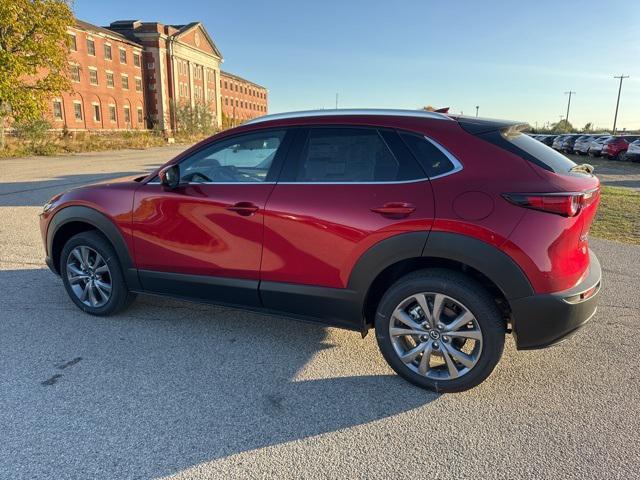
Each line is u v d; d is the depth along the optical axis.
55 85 28.22
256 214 3.32
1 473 2.29
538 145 3.09
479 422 2.76
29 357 3.45
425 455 2.48
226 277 3.54
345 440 2.60
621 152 33.66
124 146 41.59
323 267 3.18
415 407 2.91
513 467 2.39
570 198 2.66
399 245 2.92
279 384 3.16
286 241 3.25
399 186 2.97
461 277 2.90
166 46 64.19
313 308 3.30
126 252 3.90
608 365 3.44
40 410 2.80
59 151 32.66
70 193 4.18
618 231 8.05
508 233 2.71
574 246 2.76
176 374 3.26
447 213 2.81
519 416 2.82
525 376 3.28
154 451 2.48
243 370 3.33
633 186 17.47
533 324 2.76
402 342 3.15
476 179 2.82
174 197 3.63
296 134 3.33
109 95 54.25
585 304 2.82
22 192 11.93
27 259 5.89
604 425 2.74
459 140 2.94
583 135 41.16
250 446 2.54
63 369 3.29
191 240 3.61
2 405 2.85
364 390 3.10
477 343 2.92
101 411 2.81
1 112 27.27
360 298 3.12
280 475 2.32
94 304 4.17
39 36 27.33
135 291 4.00
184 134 63.38
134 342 3.72
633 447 2.54
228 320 4.19
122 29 62.81
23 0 25.39
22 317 4.15
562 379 3.24
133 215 3.81
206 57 76.62
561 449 2.53
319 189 3.17
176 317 4.23
